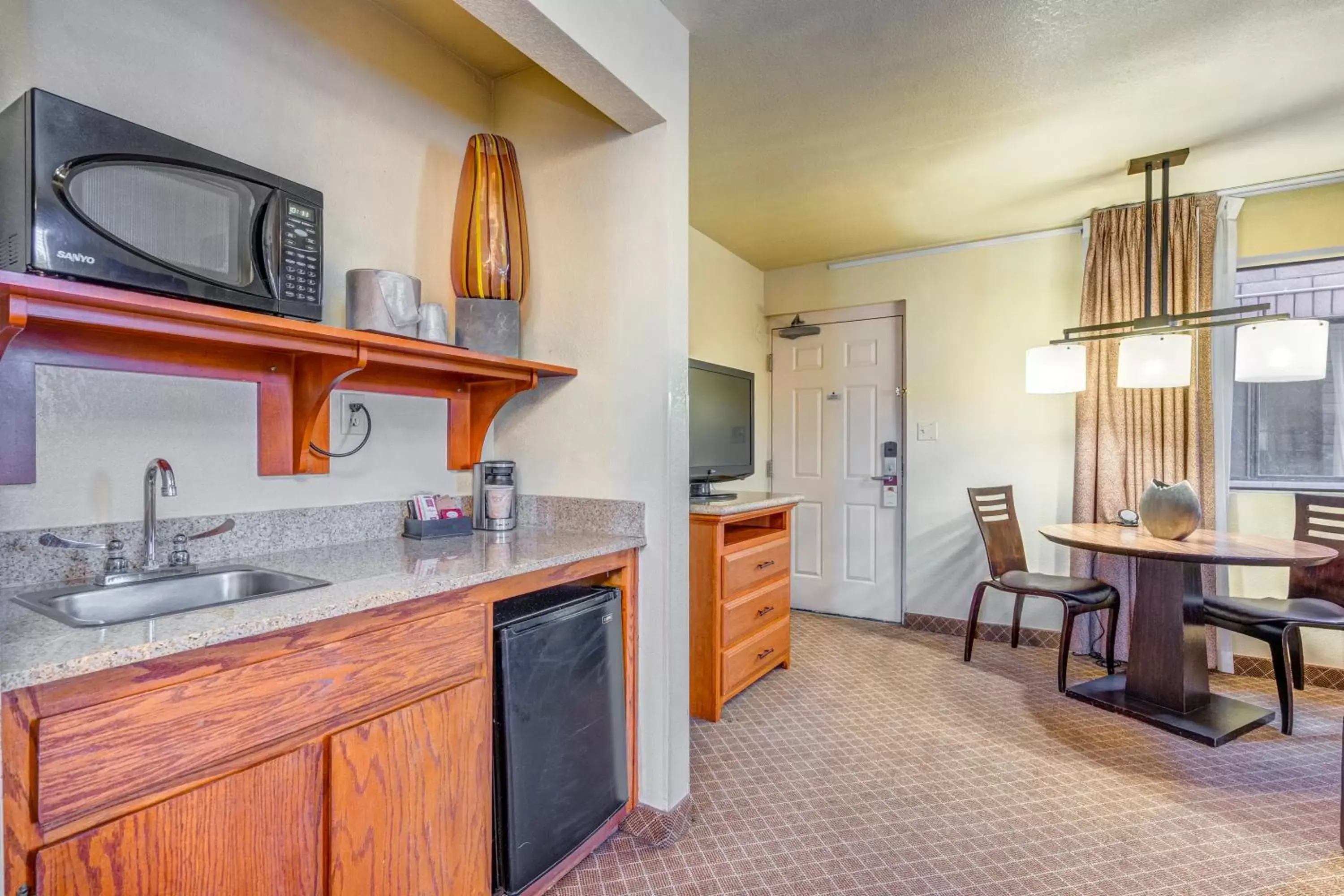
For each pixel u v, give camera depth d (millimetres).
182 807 940
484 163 1917
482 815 1398
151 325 1129
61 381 1256
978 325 3758
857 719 2602
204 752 966
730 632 2668
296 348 1344
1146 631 2670
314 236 1408
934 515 3875
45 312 1003
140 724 898
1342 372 2973
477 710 1389
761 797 2016
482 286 1906
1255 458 3127
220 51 1499
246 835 1012
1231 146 2590
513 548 1694
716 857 1713
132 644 874
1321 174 2867
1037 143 2568
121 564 1289
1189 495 2604
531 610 1571
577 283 1998
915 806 1961
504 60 2092
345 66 1763
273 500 1601
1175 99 2238
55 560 1244
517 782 1456
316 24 1696
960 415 3803
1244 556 2254
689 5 1772
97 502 1301
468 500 2117
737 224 3500
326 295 1697
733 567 2695
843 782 2102
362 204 1796
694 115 2355
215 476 1487
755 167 2789
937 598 3859
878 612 4098
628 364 1900
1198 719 2484
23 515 1210
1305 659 2951
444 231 2039
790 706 2725
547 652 1547
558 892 1575
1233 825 1850
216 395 1489
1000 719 2594
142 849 898
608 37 1570
